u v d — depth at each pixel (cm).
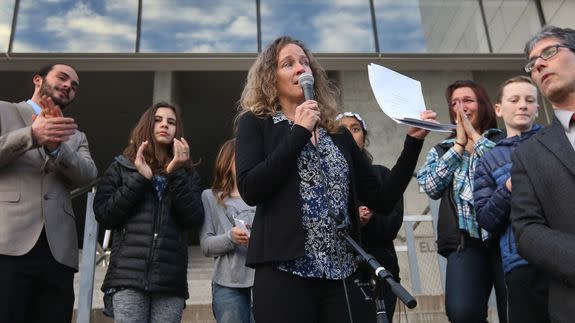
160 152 281
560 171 169
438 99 727
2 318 211
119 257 250
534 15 718
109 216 255
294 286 158
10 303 214
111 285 245
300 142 160
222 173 306
